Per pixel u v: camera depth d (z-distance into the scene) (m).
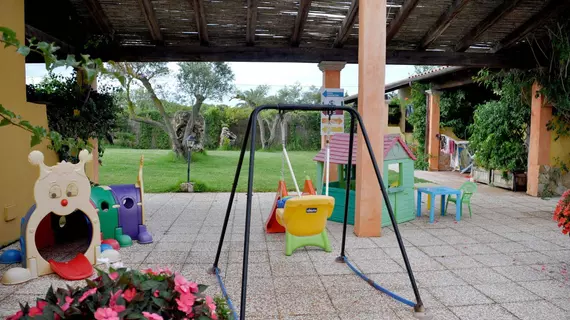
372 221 4.38
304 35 6.41
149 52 6.20
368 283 3.04
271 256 3.70
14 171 4.06
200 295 1.46
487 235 4.49
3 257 3.41
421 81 10.75
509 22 6.07
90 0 5.22
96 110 5.93
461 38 6.55
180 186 7.31
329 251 3.85
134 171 9.52
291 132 15.48
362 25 4.19
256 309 2.58
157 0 5.46
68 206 3.24
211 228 4.72
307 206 3.62
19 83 4.13
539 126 6.96
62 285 2.94
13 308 2.53
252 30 6.00
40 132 1.46
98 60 1.22
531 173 7.16
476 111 8.71
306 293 2.85
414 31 6.34
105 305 1.27
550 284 3.03
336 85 6.70
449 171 10.88
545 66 6.57
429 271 3.31
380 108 4.25
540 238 4.36
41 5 5.18
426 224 5.02
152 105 13.97
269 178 8.92
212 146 14.98
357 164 4.43
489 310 2.58
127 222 4.09
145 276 1.50
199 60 6.33
